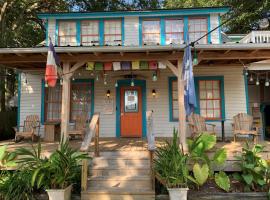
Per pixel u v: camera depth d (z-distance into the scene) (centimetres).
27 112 1079
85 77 1073
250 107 1334
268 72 1095
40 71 1086
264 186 610
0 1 1366
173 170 542
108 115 1057
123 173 640
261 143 856
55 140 998
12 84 1916
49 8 1528
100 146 797
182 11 1022
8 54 765
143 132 1041
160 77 1054
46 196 571
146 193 551
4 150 631
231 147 769
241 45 712
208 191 604
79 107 1067
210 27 1025
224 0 1820
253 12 1792
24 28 1580
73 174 555
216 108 1036
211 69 1045
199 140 637
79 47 722
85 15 1045
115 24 1060
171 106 1041
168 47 708
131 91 1060
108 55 762
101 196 555
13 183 562
